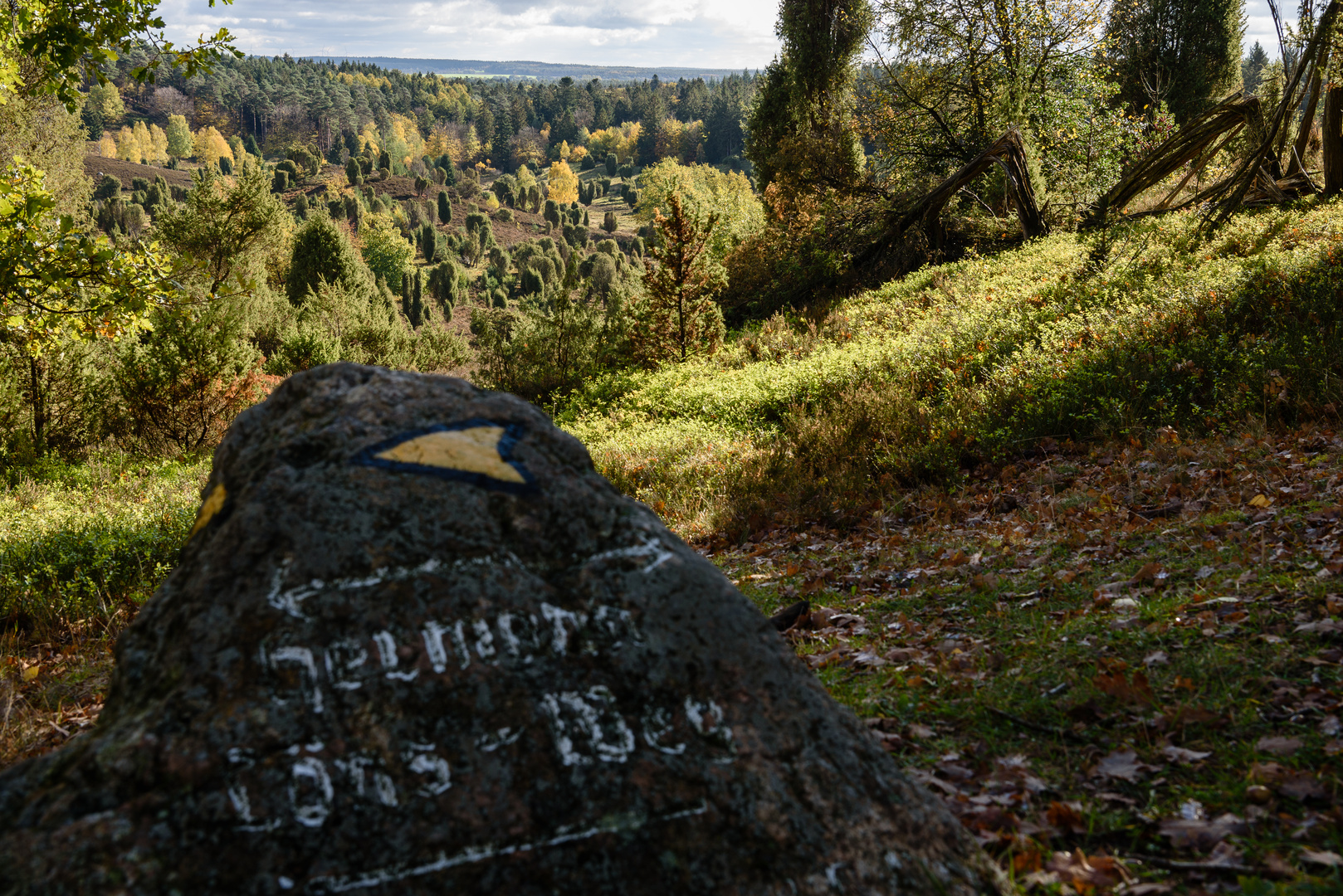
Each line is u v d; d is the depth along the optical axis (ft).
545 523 6.80
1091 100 74.18
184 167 554.46
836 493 24.14
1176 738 8.84
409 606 6.11
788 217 83.87
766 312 76.89
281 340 86.89
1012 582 14.99
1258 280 28.73
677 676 6.33
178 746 5.45
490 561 6.45
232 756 5.43
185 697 5.67
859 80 86.02
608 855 5.49
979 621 13.52
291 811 5.32
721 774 5.96
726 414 37.47
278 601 6.01
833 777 6.20
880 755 6.60
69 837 5.09
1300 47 38.96
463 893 5.20
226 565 6.20
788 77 97.60
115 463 43.60
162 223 97.66
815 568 18.92
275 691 5.71
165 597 6.71
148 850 5.07
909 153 78.59
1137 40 104.94
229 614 5.98
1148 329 27.96
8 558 23.16
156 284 28.81
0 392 43.29
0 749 13.19
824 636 14.47
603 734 5.97
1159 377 24.84
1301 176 53.26
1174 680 9.93
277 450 6.86
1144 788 8.17
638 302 58.59
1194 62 105.50
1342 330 22.98
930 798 6.53
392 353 86.74
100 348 51.19
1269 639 10.21
